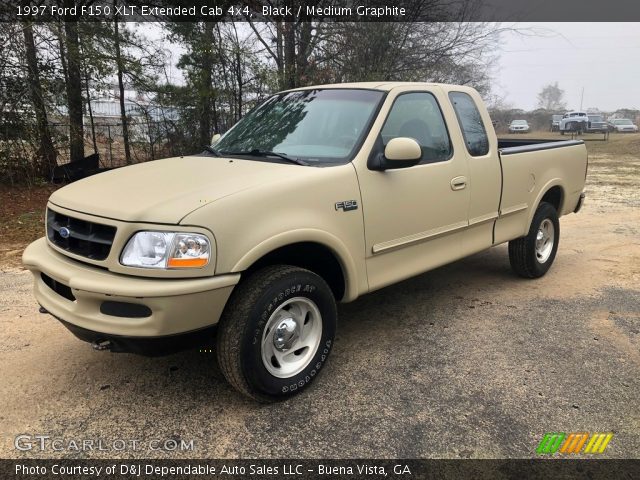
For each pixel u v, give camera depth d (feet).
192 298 8.89
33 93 36.91
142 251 8.83
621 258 21.43
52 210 10.62
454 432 9.62
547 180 17.94
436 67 50.47
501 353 12.77
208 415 10.11
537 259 18.28
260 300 9.64
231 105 47.47
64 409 10.24
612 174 52.19
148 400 10.59
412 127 13.23
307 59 47.47
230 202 9.34
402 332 14.01
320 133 12.59
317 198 10.59
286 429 9.70
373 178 11.77
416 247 13.26
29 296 16.46
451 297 16.78
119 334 8.89
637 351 12.90
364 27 46.65
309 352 10.91
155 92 44.75
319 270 12.01
